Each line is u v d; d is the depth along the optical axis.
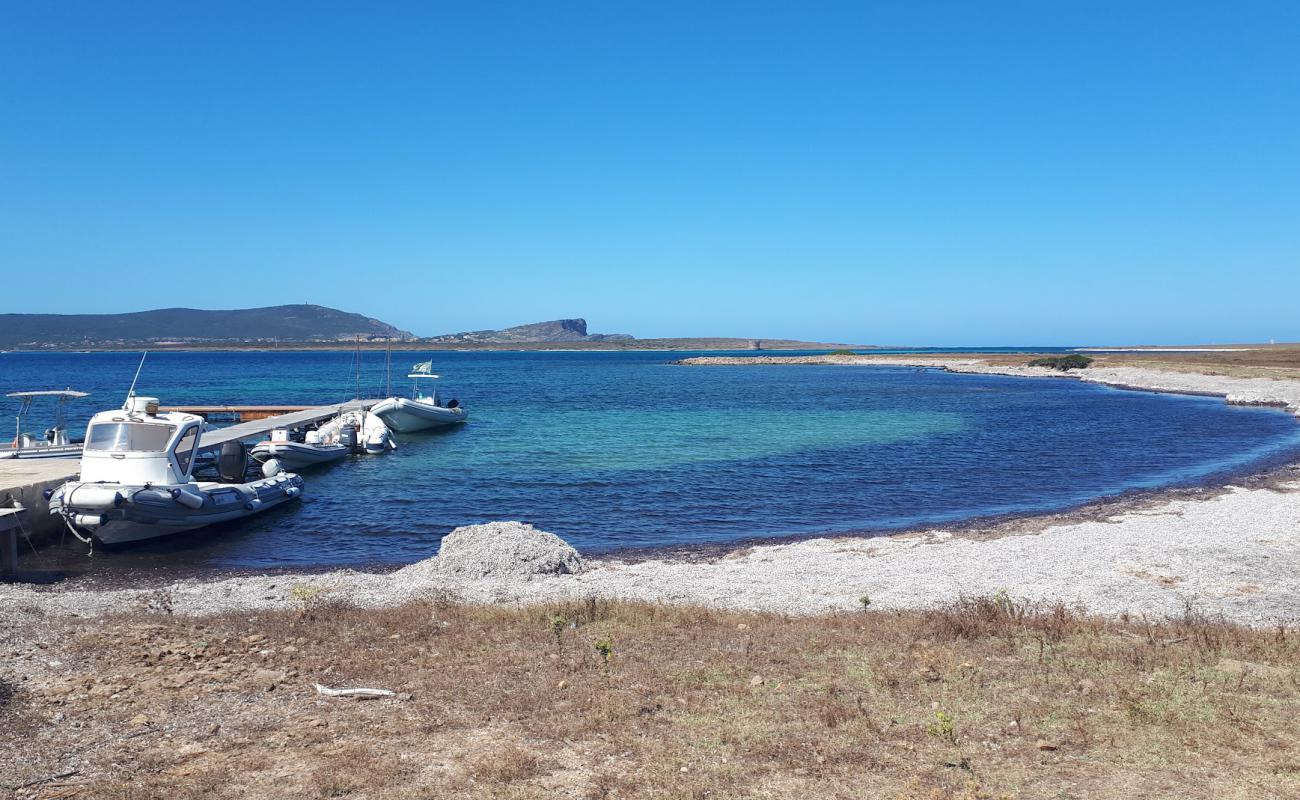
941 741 6.99
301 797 6.15
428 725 7.59
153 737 7.40
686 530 20.69
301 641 10.52
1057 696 8.04
